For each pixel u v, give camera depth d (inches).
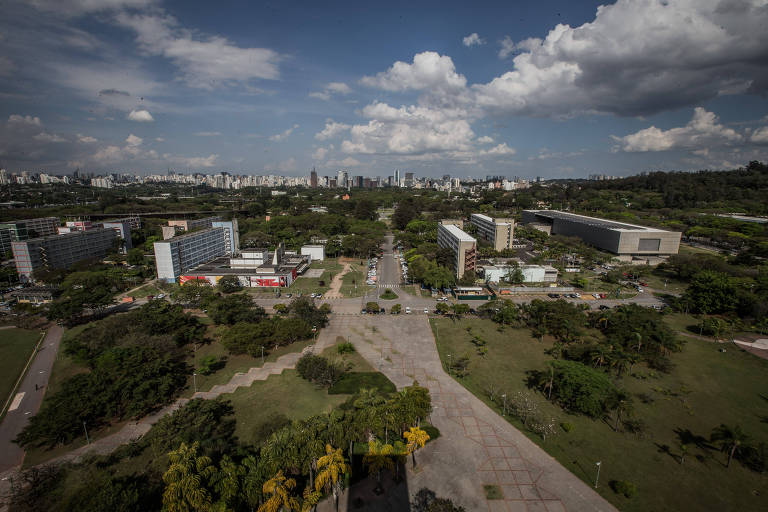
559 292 6481.3
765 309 4909.0
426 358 4143.7
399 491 2407.7
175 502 1979.6
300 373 3747.5
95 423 3078.2
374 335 4746.6
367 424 2615.7
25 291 6190.9
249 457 2304.4
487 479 2497.5
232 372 3865.7
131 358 3388.3
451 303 5979.3
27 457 2728.8
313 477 2458.2
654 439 2864.2
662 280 7199.8
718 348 4335.6
